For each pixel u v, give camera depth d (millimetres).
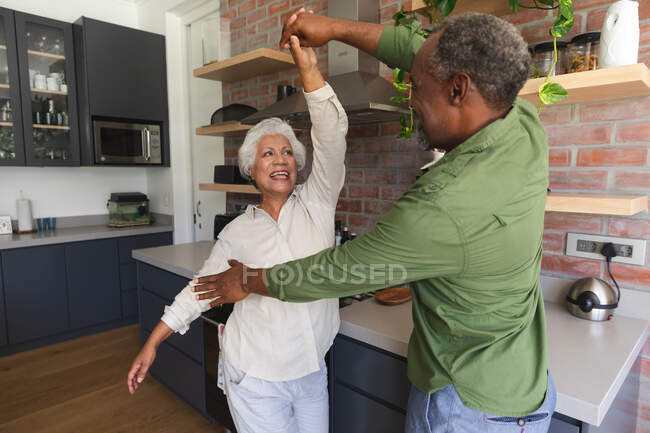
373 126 2094
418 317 876
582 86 1190
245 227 1293
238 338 1271
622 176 1400
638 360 1368
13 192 3289
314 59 1072
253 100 2799
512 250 709
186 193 3645
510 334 797
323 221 1241
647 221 1359
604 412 927
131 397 2400
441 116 749
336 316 1341
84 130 3242
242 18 2803
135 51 3354
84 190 3664
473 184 682
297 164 1331
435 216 676
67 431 2078
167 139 3592
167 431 2098
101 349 3025
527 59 685
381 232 721
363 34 1027
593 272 1483
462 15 722
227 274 973
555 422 980
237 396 1259
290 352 1215
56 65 3145
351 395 1428
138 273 2557
